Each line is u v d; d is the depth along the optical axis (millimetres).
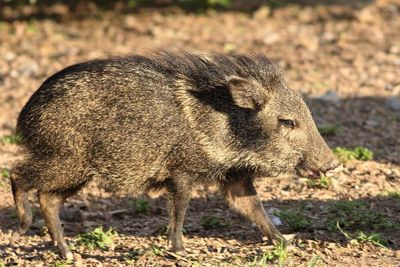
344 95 24734
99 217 16156
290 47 29891
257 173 14359
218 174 14094
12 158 19125
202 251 13992
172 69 14141
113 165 13820
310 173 14219
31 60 28375
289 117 14125
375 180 17922
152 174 13922
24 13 34844
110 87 13844
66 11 35188
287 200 16797
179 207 13945
